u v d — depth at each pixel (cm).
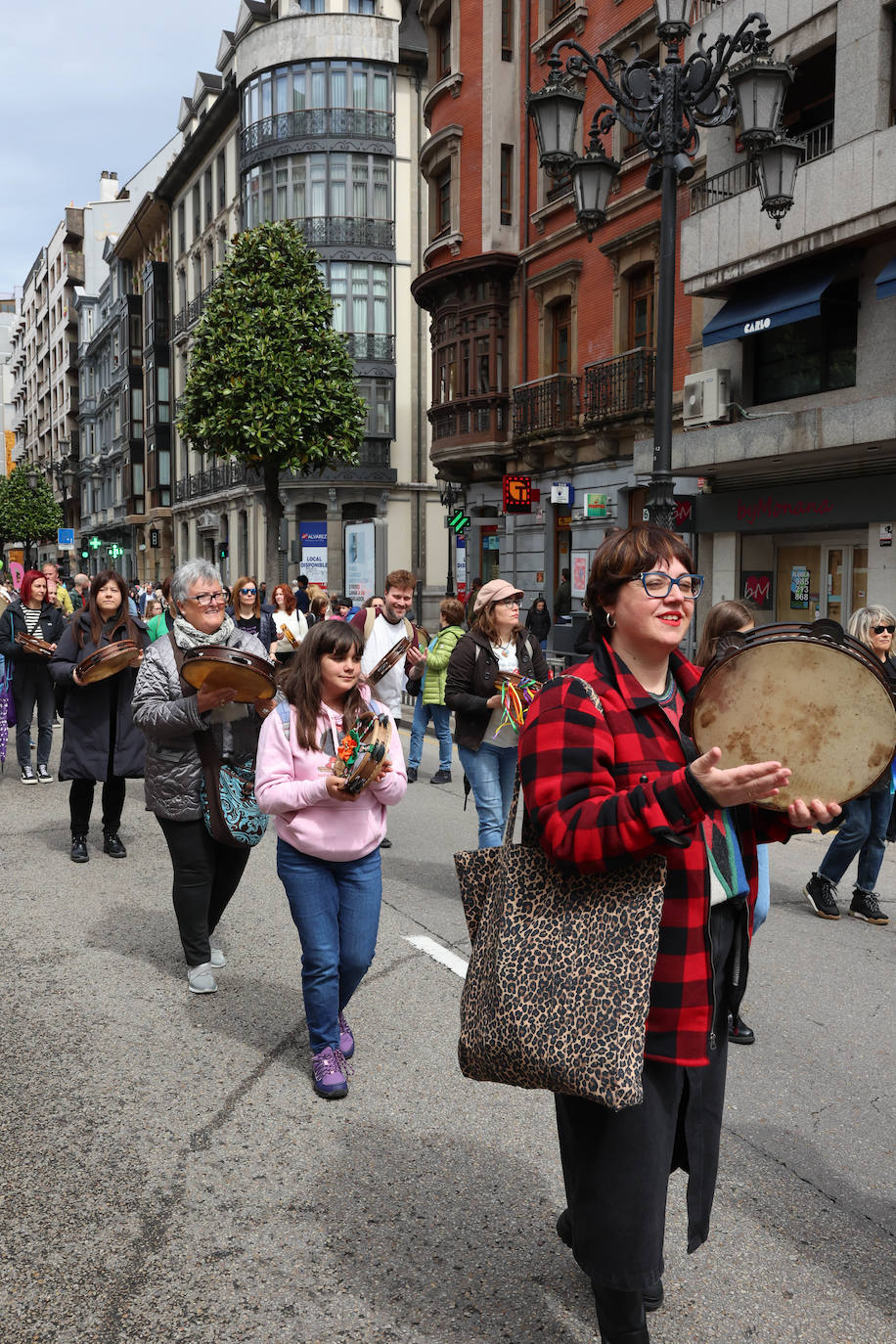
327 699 376
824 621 202
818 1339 253
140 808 911
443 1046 420
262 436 2380
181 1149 338
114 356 6312
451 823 852
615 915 202
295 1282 272
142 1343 249
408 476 3931
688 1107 217
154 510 5512
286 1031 434
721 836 224
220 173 4422
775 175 1003
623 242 1998
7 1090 380
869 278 1447
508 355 2502
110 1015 448
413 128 3884
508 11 2431
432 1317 259
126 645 642
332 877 382
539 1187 317
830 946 550
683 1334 254
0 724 1062
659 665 224
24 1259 281
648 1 1923
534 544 2420
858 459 1496
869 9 1373
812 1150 343
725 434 1563
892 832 764
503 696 542
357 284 3844
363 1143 343
